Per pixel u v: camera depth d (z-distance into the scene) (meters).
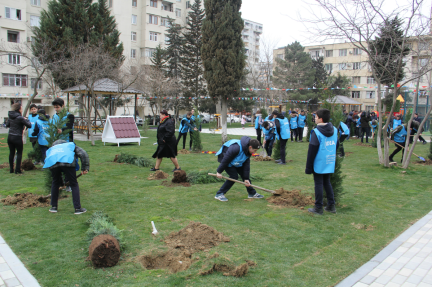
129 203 5.88
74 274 3.34
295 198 6.08
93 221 4.49
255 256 3.82
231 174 6.14
